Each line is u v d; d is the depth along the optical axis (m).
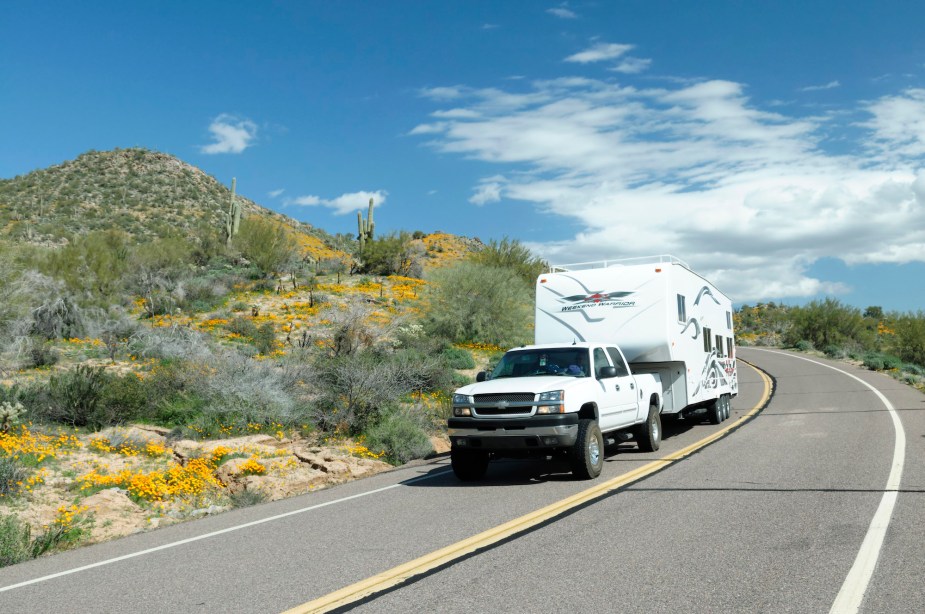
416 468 12.80
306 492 11.15
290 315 32.91
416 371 19.81
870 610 4.74
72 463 12.40
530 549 6.60
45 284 26.78
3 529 8.09
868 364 34.72
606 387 11.52
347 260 55.59
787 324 72.75
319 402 16.52
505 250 43.19
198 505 10.37
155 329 25.41
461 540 7.10
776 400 22.39
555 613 4.90
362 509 9.09
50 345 22.88
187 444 13.68
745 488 9.05
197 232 51.62
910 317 43.31
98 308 27.97
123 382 16.62
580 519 7.75
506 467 12.56
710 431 16.12
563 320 14.82
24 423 14.40
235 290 39.50
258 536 7.88
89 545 8.52
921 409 17.50
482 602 5.21
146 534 8.52
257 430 15.54
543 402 10.34
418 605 5.22
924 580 5.29
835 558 5.91
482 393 10.69
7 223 84.50
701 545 6.47
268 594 5.71
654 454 12.87
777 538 6.61
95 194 108.94
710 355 17.22
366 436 15.09
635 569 5.82
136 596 5.88
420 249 65.31
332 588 5.77
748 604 4.93
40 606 5.76
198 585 6.08
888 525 6.91
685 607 4.91
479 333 32.44
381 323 28.33
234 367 17.53
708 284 17.53
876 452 11.52
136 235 86.88
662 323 14.01
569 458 10.40
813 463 10.77
